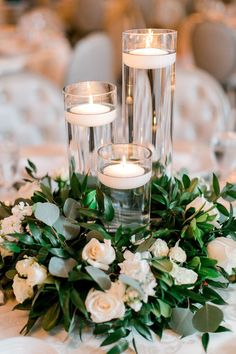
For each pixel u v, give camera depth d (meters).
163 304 1.02
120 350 0.98
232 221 1.11
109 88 1.15
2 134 2.03
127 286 0.98
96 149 1.12
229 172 1.57
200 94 2.05
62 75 3.50
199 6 5.34
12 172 1.51
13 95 2.04
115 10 5.60
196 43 4.00
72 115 1.13
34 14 3.97
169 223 1.10
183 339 1.03
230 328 1.05
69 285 1.00
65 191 1.16
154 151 1.17
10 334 1.04
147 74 1.11
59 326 1.05
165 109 1.15
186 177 1.17
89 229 1.06
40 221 1.07
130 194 1.05
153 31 1.15
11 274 1.07
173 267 1.03
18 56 3.21
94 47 3.58
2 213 1.17
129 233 1.04
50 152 1.72
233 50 3.88
